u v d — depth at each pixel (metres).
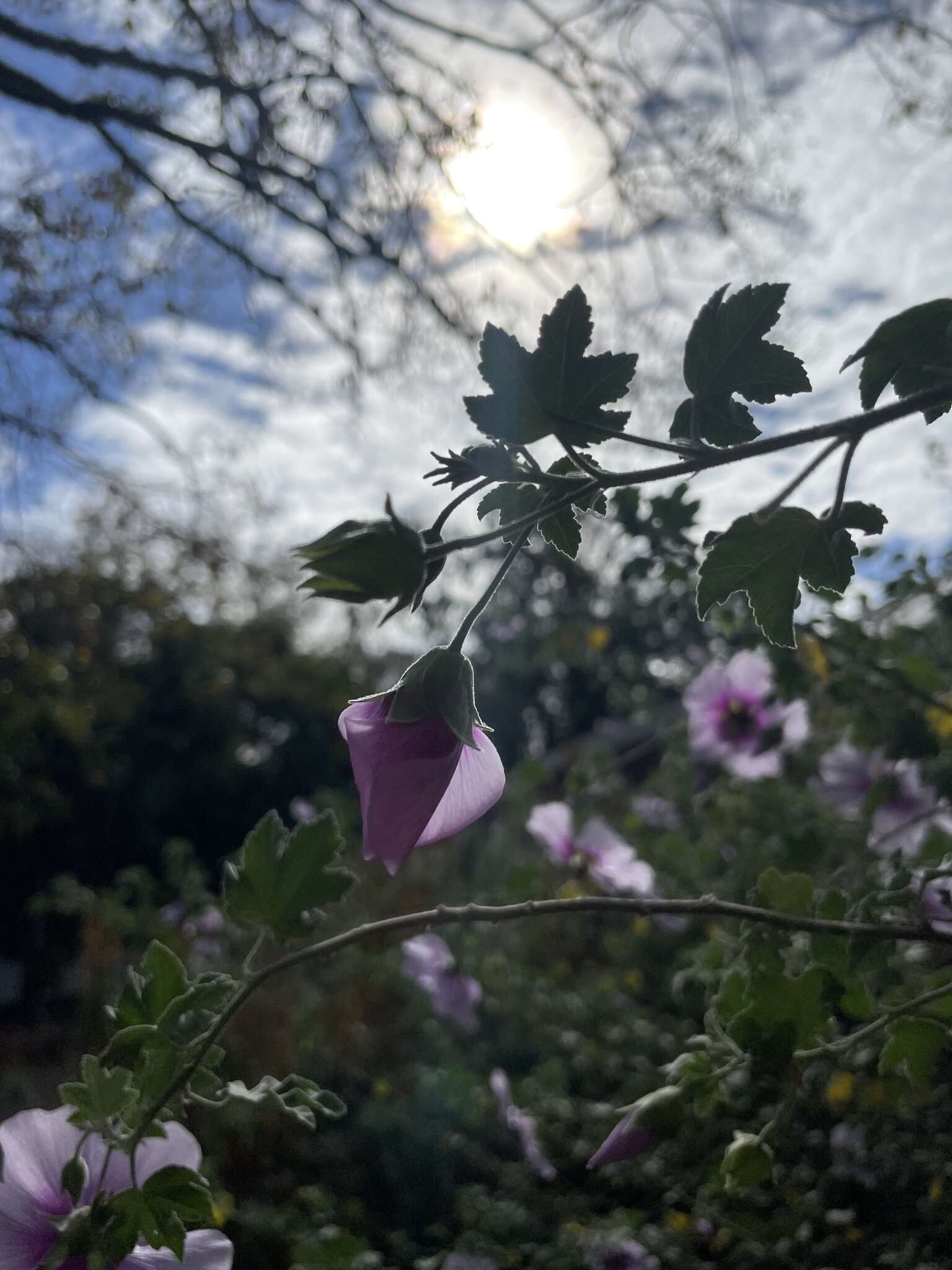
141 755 3.60
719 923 0.76
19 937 3.30
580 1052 0.97
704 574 0.21
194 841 3.80
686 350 0.22
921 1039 0.28
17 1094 1.29
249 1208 0.84
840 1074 0.44
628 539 0.56
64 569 2.15
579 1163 0.83
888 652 0.55
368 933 0.26
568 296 0.21
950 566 0.59
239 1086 0.25
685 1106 0.29
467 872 1.64
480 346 0.21
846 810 0.61
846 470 0.20
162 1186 0.23
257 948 0.26
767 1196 0.55
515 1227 0.77
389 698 0.22
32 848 3.38
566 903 0.28
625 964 1.01
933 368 0.22
